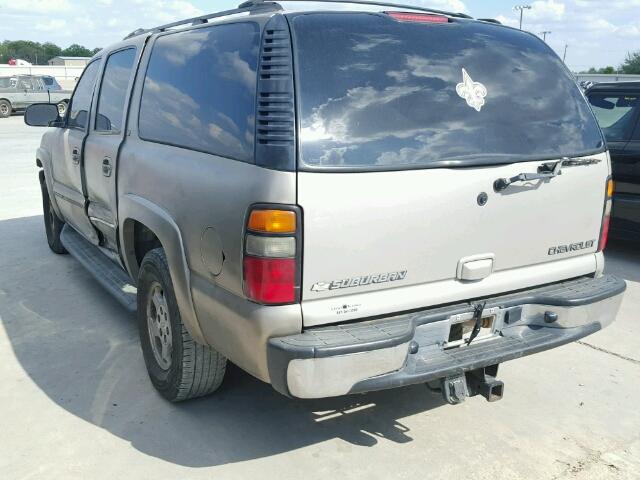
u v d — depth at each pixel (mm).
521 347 2928
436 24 2971
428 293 2775
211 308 2805
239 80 2732
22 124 21219
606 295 3164
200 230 2816
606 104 6836
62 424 3275
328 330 2566
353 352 2455
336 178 2488
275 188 2430
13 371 3855
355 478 2879
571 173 3119
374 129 2605
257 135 2537
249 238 2494
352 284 2588
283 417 3371
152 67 3676
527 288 3129
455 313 2832
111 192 4000
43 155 5875
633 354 4270
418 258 2717
